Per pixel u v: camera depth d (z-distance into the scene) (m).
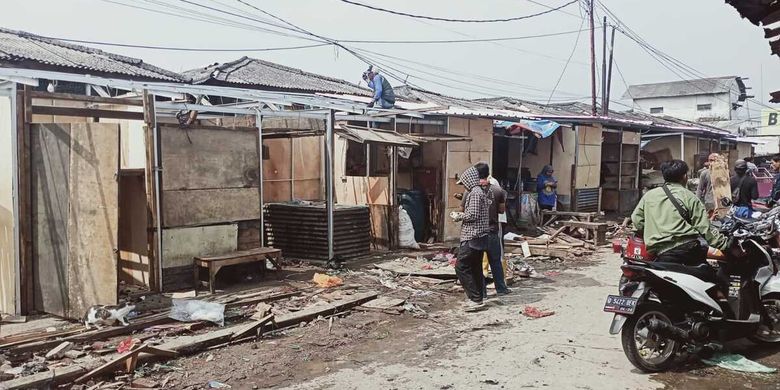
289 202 11.38
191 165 8.09
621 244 6.76
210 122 10.95
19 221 6.93
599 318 7.06
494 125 14.86
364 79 14.12
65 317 6.82
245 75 18.34
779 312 5.95
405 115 12.52
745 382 5.03
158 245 7.74
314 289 8.21
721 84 51.69
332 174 10.15
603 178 19.75
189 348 5.74
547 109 24.92
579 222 13.09
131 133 8.55
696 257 5.50
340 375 5.27
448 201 13.04
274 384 5.07
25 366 5.14
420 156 13.41
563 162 17.09
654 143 23.34
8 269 7.00
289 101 9.45
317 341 6.21
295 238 10.42
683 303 5.35
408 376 5.24
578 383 5.03
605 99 27.28
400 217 11.81
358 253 10.73
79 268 6.70
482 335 6.44
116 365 5.16
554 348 5.96
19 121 6.90
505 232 14.01
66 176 6.76
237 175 8.70
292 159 12.48
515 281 9.16
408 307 7.46
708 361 5.50
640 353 5.40
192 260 8.12
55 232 6.88
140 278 8.20
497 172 17.17
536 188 15.66
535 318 7.09
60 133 6.76
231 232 8.62
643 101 55.16
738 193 10.64
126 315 6.33
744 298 5.64
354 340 6.28
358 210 10.75
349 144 12.56
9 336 5.88
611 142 19.50
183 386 4.98
